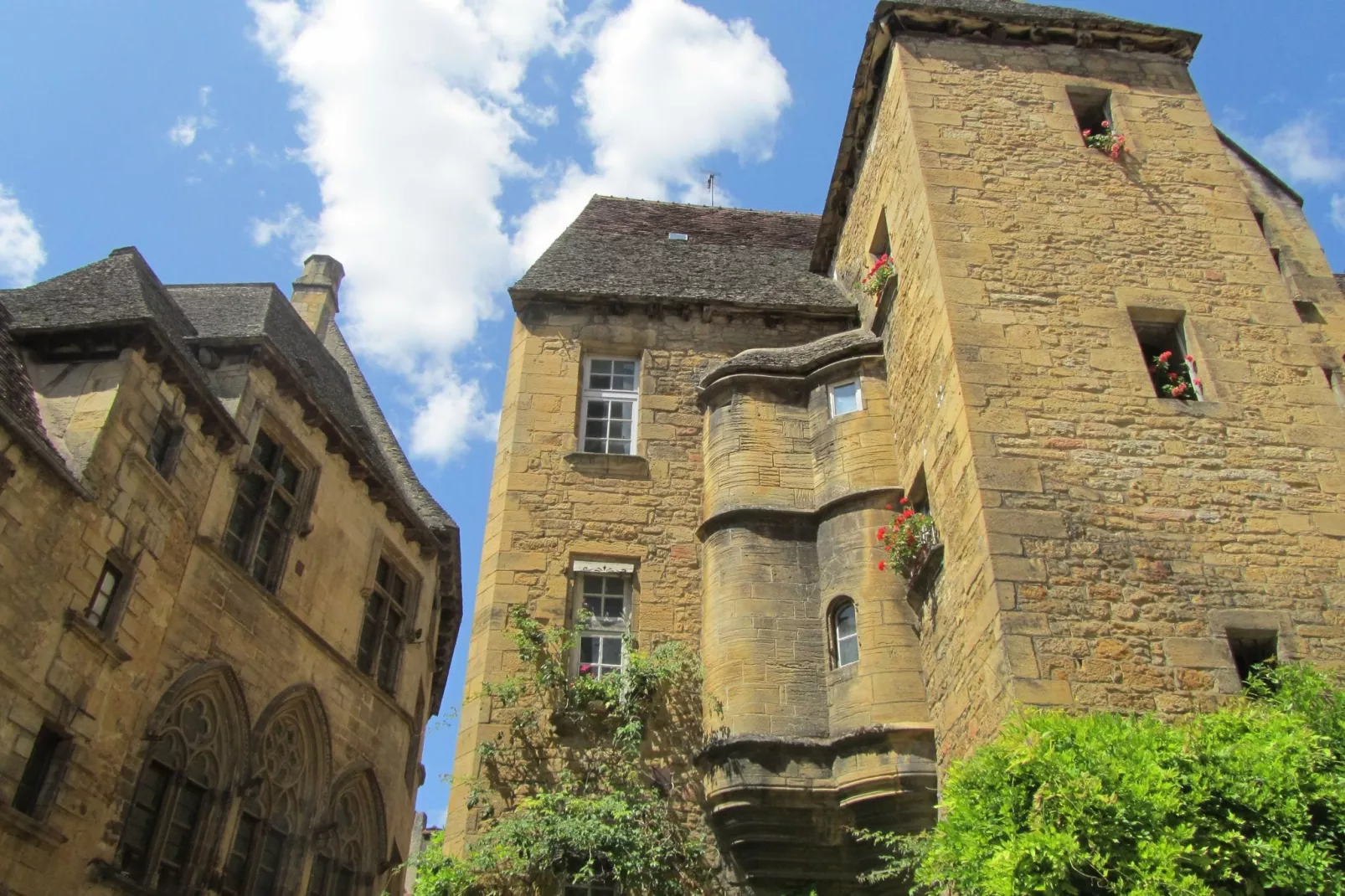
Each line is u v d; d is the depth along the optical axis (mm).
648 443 14359
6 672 9430
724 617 12273
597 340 15266
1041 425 10484
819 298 16234
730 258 18094
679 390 14945
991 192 12477
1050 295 11555
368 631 16188
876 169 15047
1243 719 7371
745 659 11852
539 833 10445
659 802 11398
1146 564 9617
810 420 13844
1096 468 10227
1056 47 14133
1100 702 8766
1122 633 9180
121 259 13930
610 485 13906
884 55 14609
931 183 12484
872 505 12406
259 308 16453
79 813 10094
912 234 12898
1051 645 9039
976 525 9938
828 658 11891
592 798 11203
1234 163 15727
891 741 10719
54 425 11023
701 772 11523
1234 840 6492
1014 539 9633
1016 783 6973
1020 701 8711
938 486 11250
